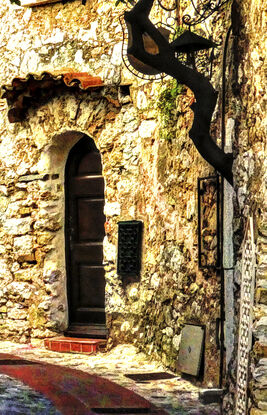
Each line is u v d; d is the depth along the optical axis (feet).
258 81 22.13
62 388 27.91
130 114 35.04
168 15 32.14
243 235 23.85
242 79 24.27
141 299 33.94
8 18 40.40
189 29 28.19
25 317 39.29
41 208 38.65
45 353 36.19
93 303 37.93
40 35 39.01
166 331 31.63
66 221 38.86
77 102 37.11
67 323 38.52
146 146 33.91
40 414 23.99
